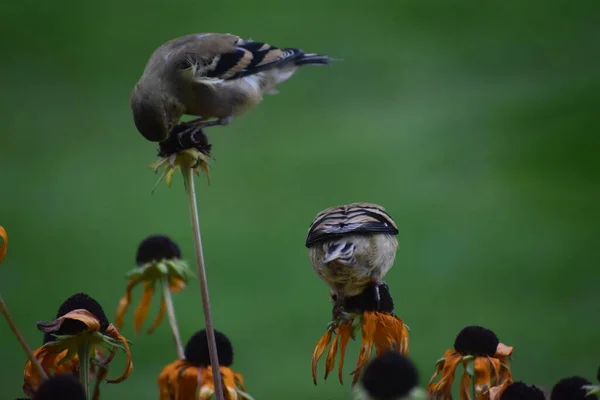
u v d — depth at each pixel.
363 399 3.53
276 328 13.15
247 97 6.69
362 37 27.69
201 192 18.94
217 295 14.49
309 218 17.58
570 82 24.11
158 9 30.56
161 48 6.50
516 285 14.77
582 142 20.50
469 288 14.60
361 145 20.88
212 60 6.48
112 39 28.16
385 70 25.47
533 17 29.05
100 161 21.11
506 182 18.92
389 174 19.30
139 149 21.75
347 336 4.91
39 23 29.00
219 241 16.72
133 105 6.09
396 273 15.39
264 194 18.67
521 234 16.78
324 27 28.02
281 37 28.00
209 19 28.75
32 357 4.02
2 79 25.50
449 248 16.23
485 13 29.05
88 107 24.22
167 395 4.56
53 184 19.73
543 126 21.38
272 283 14.95
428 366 11.91
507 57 26.06
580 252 15.53
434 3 30.14
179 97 6.33
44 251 16.45
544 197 18.16
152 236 5.29
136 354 12.22
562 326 13.16
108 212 18.16
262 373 11.70
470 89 24.11
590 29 27.62
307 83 24.75
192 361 4.59
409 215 17.58
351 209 5.68
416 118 22.42
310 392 11.15
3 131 22.84
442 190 18.56
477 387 4.41
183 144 4.65
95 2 30.36
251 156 20.62
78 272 15.53
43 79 25.80
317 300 14.23
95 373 4.46
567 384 4.46
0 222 17.83
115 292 14.70
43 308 14.12
